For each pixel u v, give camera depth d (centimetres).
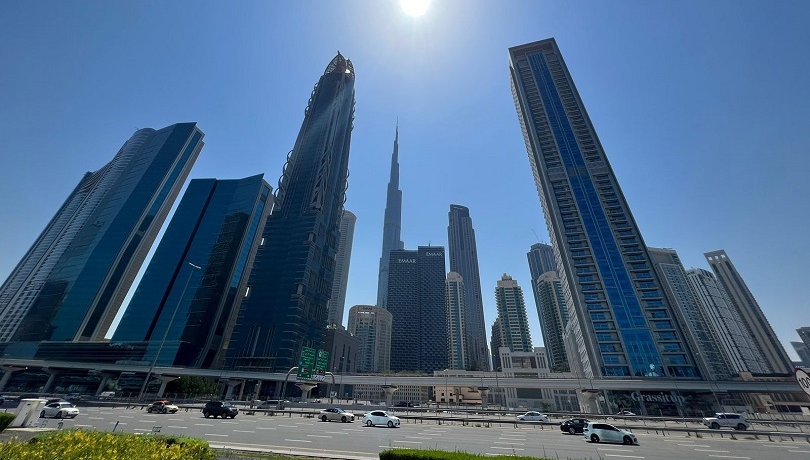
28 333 14700
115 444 977
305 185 17125
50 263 17562
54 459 818
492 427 4084
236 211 18562
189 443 1223
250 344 12738
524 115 14950
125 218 17325
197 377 9469
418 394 15150
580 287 10506
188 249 17725
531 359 16600
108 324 15388
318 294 14862
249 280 14488
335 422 4091
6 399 4912
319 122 19675
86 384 12481
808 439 3094
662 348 9125
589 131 13550
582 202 12012
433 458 1293
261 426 3406
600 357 9294
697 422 4912
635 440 2861
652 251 19312
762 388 7462
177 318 15275
